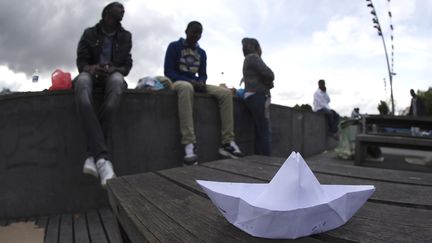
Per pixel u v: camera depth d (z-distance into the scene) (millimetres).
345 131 6953
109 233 2293
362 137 4984
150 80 3564
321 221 660
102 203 3023
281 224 632
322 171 1649
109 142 3086
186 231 748
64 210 2908
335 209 667
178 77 3758
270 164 1998
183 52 3865
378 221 812
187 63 3900
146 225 799
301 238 674
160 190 1235
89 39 3199
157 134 3391
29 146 2846
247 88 4184
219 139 3961
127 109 3199
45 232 2338
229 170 1742
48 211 2871
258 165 1955
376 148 5984
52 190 2891
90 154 2670
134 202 1045
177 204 1014
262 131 4188
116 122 3131
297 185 676
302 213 625
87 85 2793
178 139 3549
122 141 3164
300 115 6898
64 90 2930
